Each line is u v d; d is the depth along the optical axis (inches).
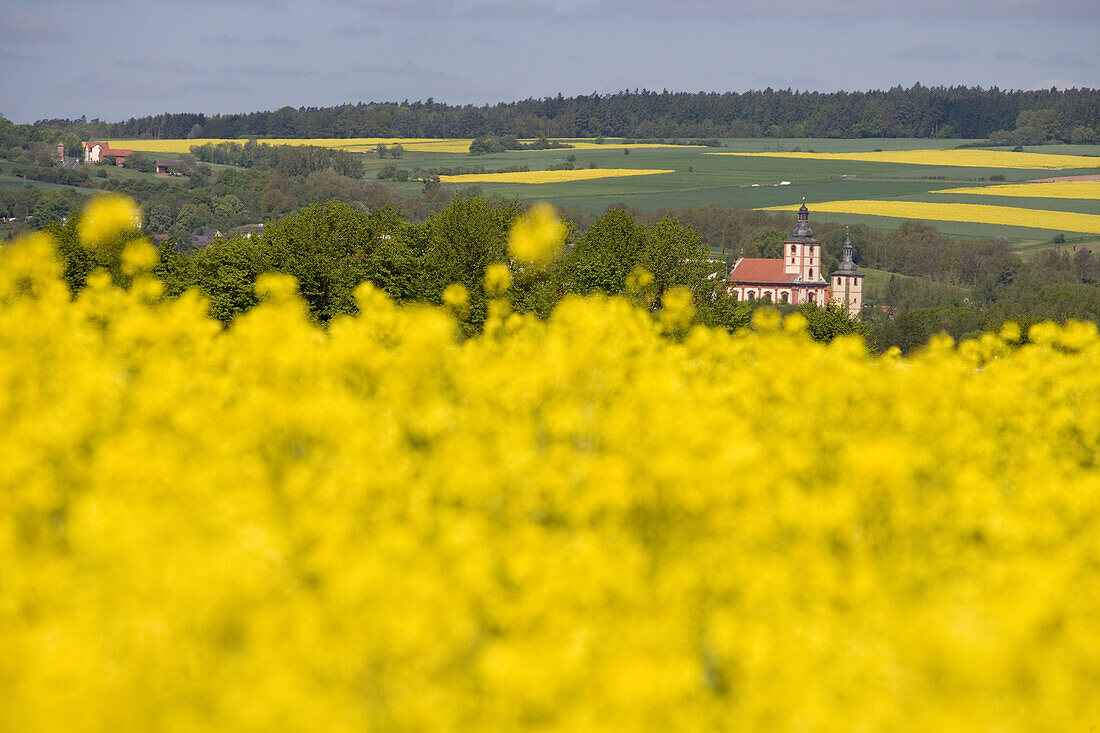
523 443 1800.0
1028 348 2632.9
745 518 1595.7
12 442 1702.8
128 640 1190.3
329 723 1139.3
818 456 1920.5
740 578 1429.6
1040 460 2009.1
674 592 1379.2
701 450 1786.4
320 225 7155.5
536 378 2134.6
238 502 1502.2
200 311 2497.5
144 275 2962.6
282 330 2242.9
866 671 1200.2
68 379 2050.9
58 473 1713.8
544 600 1332.4
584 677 1197.7
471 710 1200.2
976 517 1663.4
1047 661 1262.3
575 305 2463.1
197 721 1143.6
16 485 1619.1
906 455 1752.0
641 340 2591.0
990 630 1236.5
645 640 1280.8
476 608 1350.9
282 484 1633.9
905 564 1540.4
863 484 1691.7
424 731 1168.8
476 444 1779.0
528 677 1188.5
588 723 1157.1
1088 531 1678.2
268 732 1131.3
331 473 1643.7
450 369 2274.9
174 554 1284.4
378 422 1881.2
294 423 1871.3
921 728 1151.0
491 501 1684.3
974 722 1151.0
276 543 1357.0
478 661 1272.1
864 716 1152.2
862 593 1400.1
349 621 1248.8
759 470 1726.1
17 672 1159.0
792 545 1551.4
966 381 2452.0
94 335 2386.8
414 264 6560.0
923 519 1663.4
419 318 2332.7
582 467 1675.7
